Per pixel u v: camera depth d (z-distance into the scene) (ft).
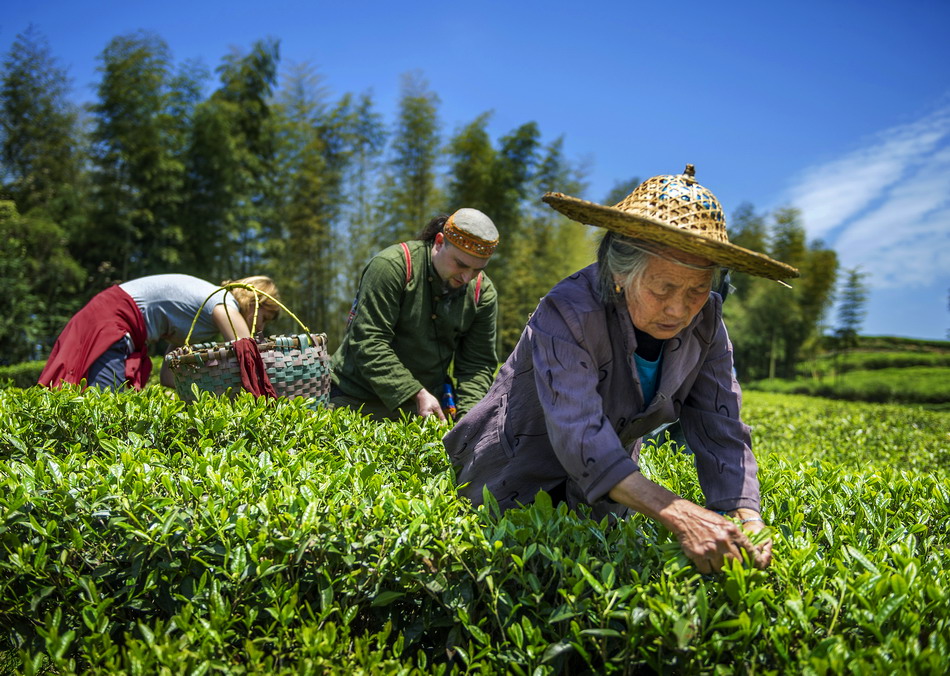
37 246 54.24
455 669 5.33
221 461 7.39
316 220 57.00
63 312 56.59
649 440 10.18
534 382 6.41
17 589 6.35
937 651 4.42
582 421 5.47
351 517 5.93
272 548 5.75
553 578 5.42
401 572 5.64
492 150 59.21
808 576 5.20
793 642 4.78
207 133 55.11
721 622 4.65
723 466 6.26
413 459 9.28
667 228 4.93
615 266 5.54
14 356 53.26
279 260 58.65
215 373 11.01
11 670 6.26
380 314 11.57
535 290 63.87
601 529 5.85
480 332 12.51
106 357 12.96
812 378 115.55
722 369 6.46
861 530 6.34
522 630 5.17
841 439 18.52
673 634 4.69
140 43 54.60
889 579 4.89
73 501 6.36
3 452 9.19
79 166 58.49
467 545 5.53
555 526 5.79
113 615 6.06
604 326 5.80
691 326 6.05
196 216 57.31
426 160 57.31
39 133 55.47
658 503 5.12
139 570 5.92
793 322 109.09
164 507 6.21
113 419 9.76
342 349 12.79
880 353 156.04
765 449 17.30
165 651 5.10
